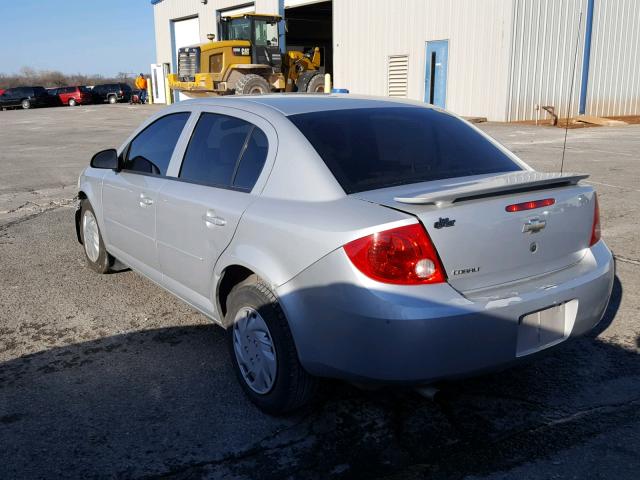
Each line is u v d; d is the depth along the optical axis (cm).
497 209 273
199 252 354
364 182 298
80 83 9212
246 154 339
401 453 282
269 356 307
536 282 286
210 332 422
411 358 253
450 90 2078
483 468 269
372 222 260
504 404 320
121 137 1944
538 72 1942
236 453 286
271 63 2248
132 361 381
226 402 330
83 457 284
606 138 1490
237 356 330
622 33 2091
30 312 463
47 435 302
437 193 261
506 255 278
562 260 302
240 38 2264
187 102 419
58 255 613
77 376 362
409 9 2162
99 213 498
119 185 452
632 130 1702
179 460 281
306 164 303
